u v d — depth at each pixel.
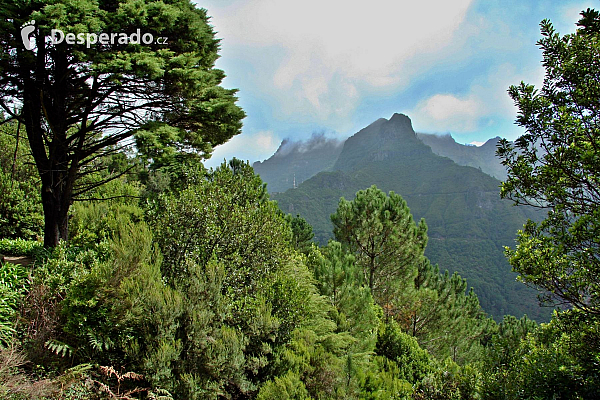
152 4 8.55
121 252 4.67
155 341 4.24
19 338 3.89
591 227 3.29
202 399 4.19
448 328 12.70
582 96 3.53
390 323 10.01
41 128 8.86
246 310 5.39
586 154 3.23
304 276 7.67
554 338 4.65
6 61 7.44
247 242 6.57
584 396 3.79
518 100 3.93
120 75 8.02
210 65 12.10
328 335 6.24
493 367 5.11
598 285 3.57
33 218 14.34
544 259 3.81
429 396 5.36
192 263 5.43
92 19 7.32
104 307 4.29
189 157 11.16
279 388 4.47
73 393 3.46
